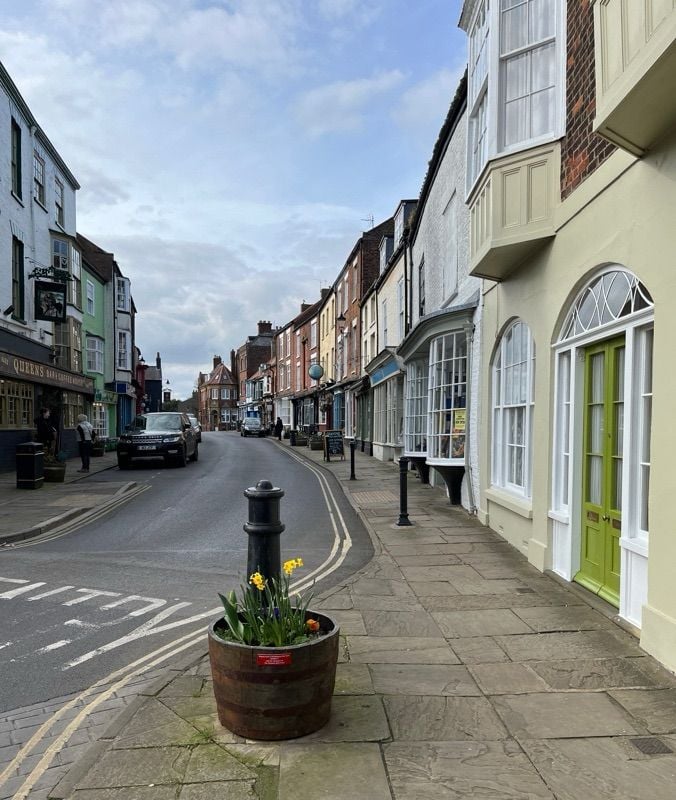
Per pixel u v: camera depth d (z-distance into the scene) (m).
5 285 16.81
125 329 33.09
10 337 16.69
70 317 22.78
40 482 14.12
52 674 4.18
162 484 15.24
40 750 3.22
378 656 4.18
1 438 16.02
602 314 5.20
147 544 8.45
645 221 4.27
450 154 11.64
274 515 3.88
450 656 4.17
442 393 10.72
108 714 3.60
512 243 6.43
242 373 81.81
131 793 2.68
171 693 3.64
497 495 8.13
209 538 8.84
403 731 3.17
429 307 14.17
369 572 6.43
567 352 6.02
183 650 4.55
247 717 3.07
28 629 5.04
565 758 2.91
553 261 6.16
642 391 4.54
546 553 6.26
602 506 5.26
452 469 10.61
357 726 3.22
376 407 23.03
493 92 6.91
